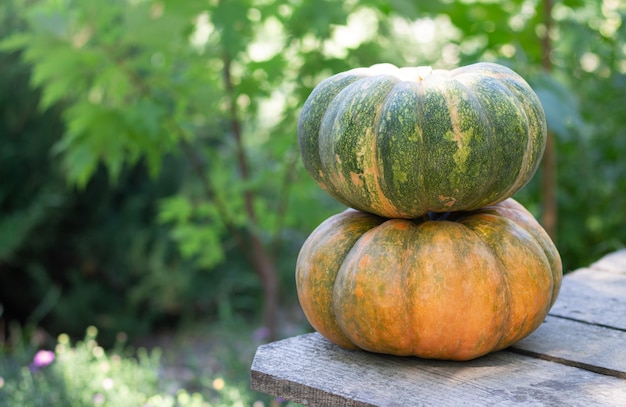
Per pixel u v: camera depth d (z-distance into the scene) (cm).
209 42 357
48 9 340
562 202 387
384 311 136
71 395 303
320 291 146
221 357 412
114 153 353
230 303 588
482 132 132
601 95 392
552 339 153
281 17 351
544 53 346
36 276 553
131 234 575
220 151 543
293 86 364
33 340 392
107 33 366
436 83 136
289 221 403
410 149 133
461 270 134
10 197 558
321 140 143
